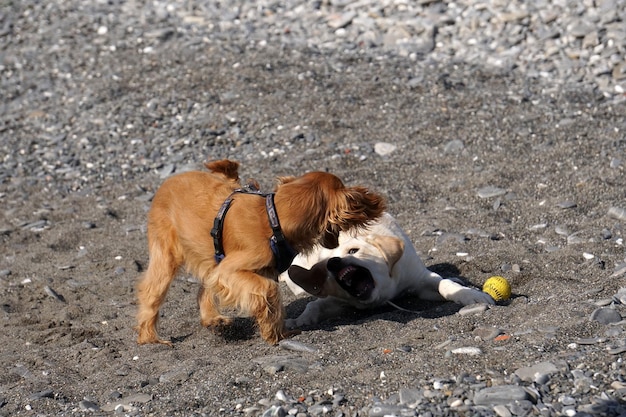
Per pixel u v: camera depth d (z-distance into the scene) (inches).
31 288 439.2
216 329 368.5
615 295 337.7
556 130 576.7
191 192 351.9
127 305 410.0
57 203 566.6
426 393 264.5
